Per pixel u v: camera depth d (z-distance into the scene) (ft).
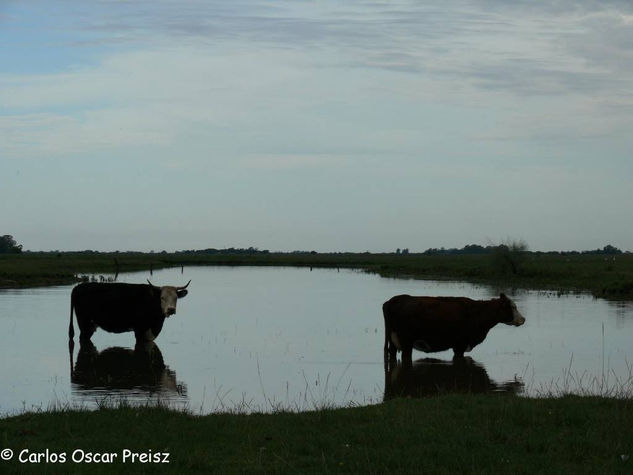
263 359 58.34
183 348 64.18
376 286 156.35
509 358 58.59
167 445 29.53
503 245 182.50
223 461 27.43
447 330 57.06
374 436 30.12
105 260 319.27
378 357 59.47
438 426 31.55
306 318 88.58
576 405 35.27
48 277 167.32
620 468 26.03
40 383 48.93
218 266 334.44
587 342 67.10
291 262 357.00
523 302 110.01
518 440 29.55
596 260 312.91
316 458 27.45
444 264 259.19
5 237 554.87
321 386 47.78
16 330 75.77
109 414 34.88
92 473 25.89
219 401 42.98
